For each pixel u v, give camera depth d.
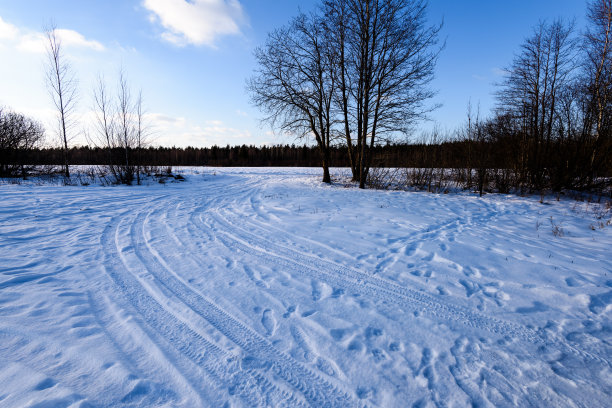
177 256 5.45
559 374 2.56
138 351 2.75
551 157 14.21
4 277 4.26
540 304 3.76
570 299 3.86
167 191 15.48
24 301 3.60
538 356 2.79
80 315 3.34
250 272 4.75
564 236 6.95
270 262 5.20
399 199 12.59
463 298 3.92
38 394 2.16
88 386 2.28
